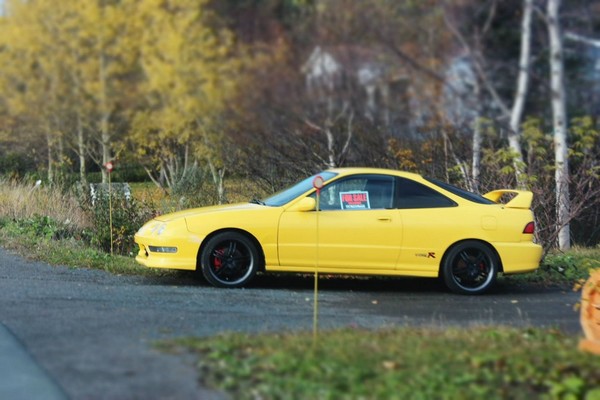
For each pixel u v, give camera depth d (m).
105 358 6.96
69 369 6.62
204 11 28.14
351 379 6.13
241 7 27.34
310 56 25.62
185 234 11.30
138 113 31.22
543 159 17.88
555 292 12.08
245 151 21.09
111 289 10.88
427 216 11.73
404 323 9.33
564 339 8.03
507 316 10.05
